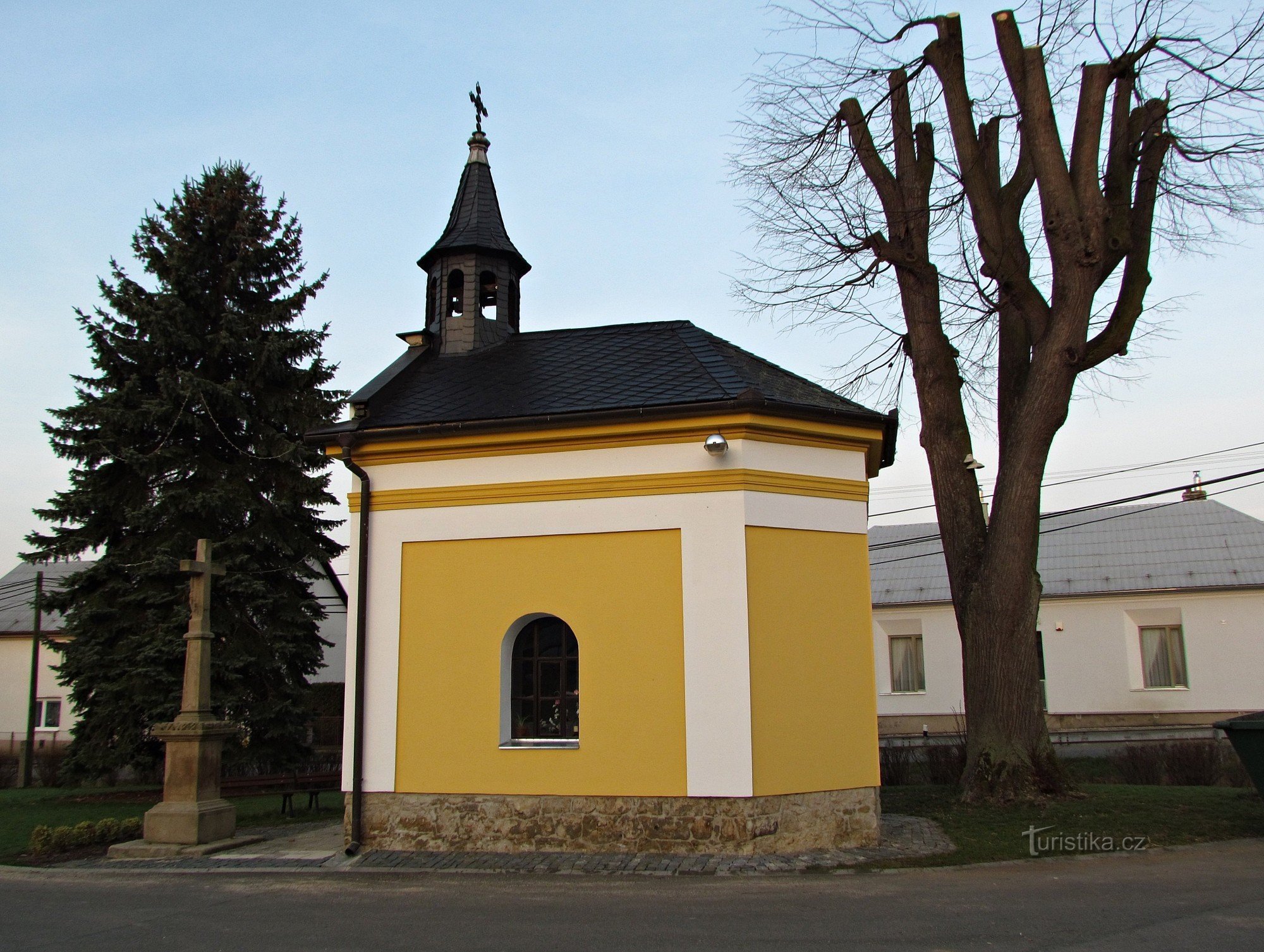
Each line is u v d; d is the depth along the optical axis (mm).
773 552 10039
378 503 11031
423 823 10297
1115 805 11297
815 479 10445
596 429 10297
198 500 16891
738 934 6621
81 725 17031
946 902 7453
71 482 17734
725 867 8977
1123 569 27875
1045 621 27969
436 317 14523
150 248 18562
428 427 10617
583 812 9867
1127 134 12438
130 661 16625
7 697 31375
